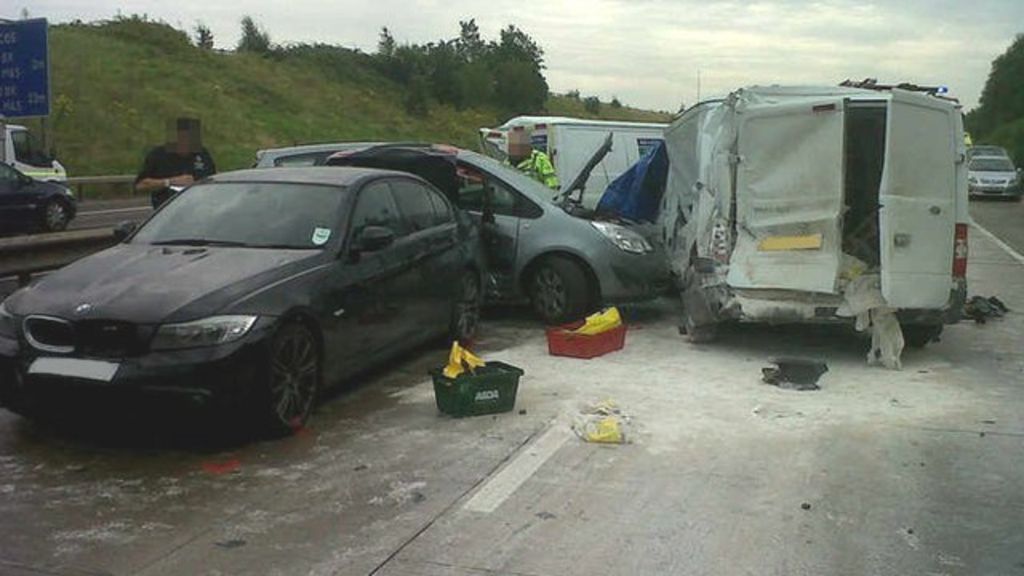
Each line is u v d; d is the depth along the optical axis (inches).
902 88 339.6
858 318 304.7
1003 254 656.4
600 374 296.4
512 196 377.4
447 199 342.3
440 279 314.2
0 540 174.6
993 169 1251.2
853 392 277.3
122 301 219.1
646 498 194.4
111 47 1772.9
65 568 163.5
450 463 215.3
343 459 218.2
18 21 597.0
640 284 366.9
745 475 207.9
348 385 284.2
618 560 166.1
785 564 164.6
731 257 313.1
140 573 161.5
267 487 200.7
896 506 190.9
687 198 369.7
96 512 187.5
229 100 1768.0
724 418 249.9
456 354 258.8
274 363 225.0
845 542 173.8
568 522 182.5
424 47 2613.2
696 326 338.0
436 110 2395.4
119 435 234.2
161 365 210.8
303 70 2250.2
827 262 300.4
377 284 271.9
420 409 258.7
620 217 408.8
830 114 296.5
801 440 232.2
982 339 357.1
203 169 390.9
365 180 287.7
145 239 269.0
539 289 371.2
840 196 297.1
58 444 227.6
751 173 308.5
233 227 267.4
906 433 238.2
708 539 174.7
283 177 289.1
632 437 233.1
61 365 215.6
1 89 599.8
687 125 375.2
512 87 2662.4
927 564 165.2
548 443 229.1
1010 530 179.6
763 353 327.6
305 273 243.3
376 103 2235.5
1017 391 279.6
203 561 166.1
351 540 174.7
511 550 170.2
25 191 737.6
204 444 227.9
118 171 1270.9
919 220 299.1
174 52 1936.5
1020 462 217.3
